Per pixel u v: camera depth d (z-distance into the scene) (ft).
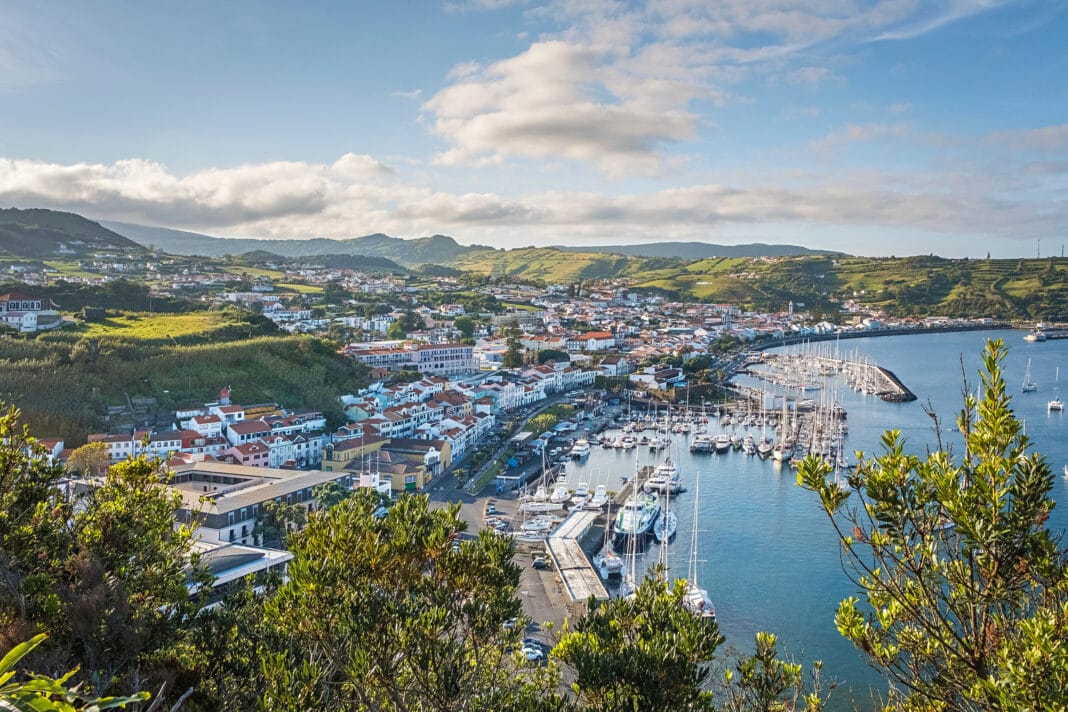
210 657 93.71
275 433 547.49
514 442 618.03
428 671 75.61
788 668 80.18
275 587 115.44
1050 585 51.16
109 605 87.40
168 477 116.57
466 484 495.41
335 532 78.69
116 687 76.48
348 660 74.33
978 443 53.31
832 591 316.40
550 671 87.35
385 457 504.02
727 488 485.15
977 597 52.90
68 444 471.62
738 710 79.46
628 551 367.25
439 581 79.10
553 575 333.62
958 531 51.93
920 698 59.57
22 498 100.42
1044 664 46.09
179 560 110.11
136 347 608.19
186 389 582.76
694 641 76.07
